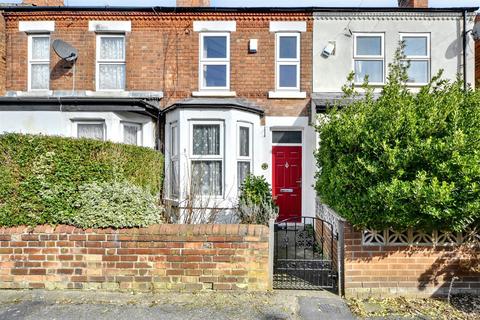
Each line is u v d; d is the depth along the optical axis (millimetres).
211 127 7723
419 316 3699
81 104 7691
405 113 3977
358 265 4230
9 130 7582
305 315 3711
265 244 4273
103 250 4262
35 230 4258
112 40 9227
